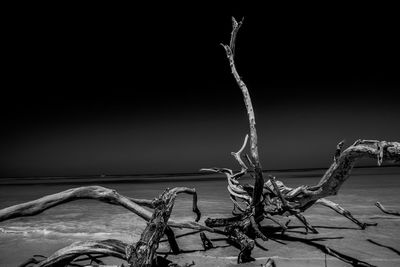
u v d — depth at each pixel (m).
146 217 3.66
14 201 12.38
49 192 18.38
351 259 4.14
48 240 5.51
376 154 3.21
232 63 5.01
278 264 3.99
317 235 5.54
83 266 3.40
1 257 4.45
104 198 3.64
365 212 7.89
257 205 4.95
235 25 4.89
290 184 18.64
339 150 3.78
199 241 5.37
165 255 4.52
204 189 17.92
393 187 15.59
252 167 4.74
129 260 2.78
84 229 6.43
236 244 5.05
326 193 4.30
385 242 4.98
